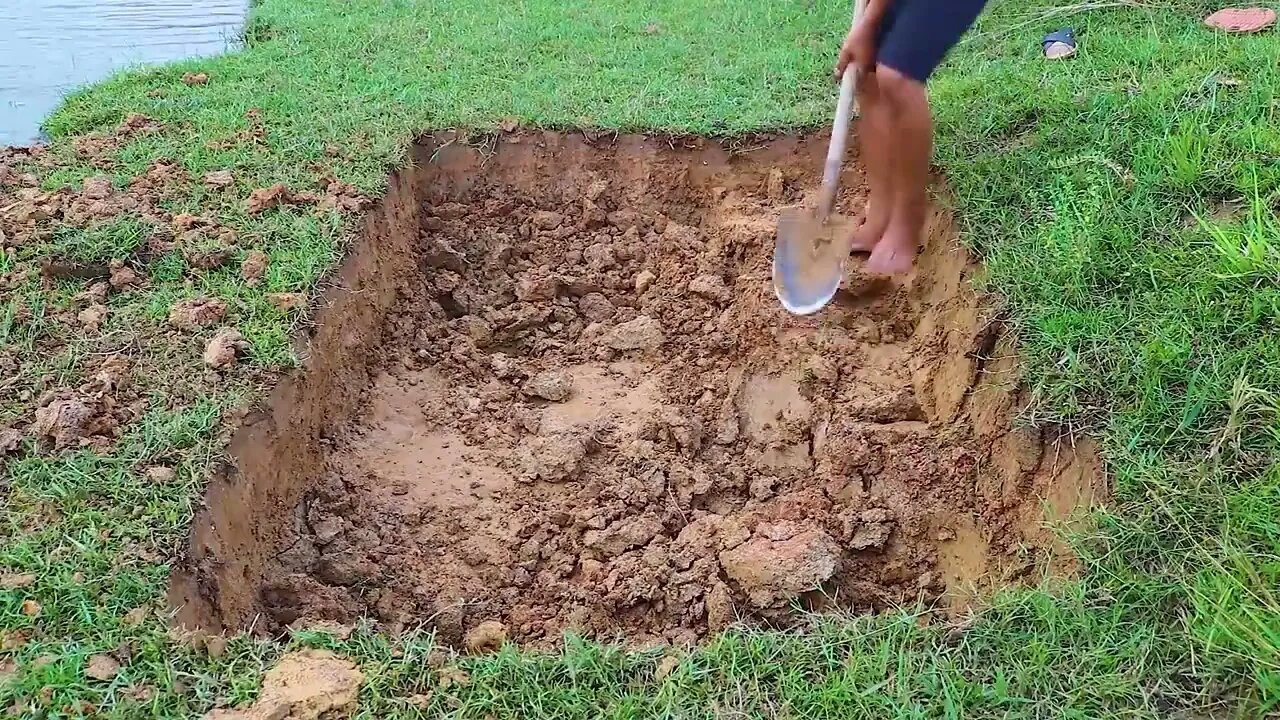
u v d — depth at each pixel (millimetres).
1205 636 2406
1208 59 4633
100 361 3367
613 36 6141
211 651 2475
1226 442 2871
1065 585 2623
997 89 4762
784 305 3998
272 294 3695
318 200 4285
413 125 4953
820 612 3053
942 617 2754
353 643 2541
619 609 3232
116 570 2639
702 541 3414
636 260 4895
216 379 3295
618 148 5031
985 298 3680
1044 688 2375
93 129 4973
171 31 6414
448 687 2412
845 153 4871
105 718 2299
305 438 3562
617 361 4473
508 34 6160
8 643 2445
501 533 3600
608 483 3754
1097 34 5184
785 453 3916
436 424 4105
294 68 5633
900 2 3566
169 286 3744
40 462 2949
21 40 6250
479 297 4723
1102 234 3688
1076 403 3123
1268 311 3166
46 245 3840
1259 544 2607
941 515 3430
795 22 6273
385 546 3510
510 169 5039
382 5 6680
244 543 3055
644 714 2346
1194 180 3795
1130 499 2793
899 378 4078
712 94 5285
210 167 4527
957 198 4137
